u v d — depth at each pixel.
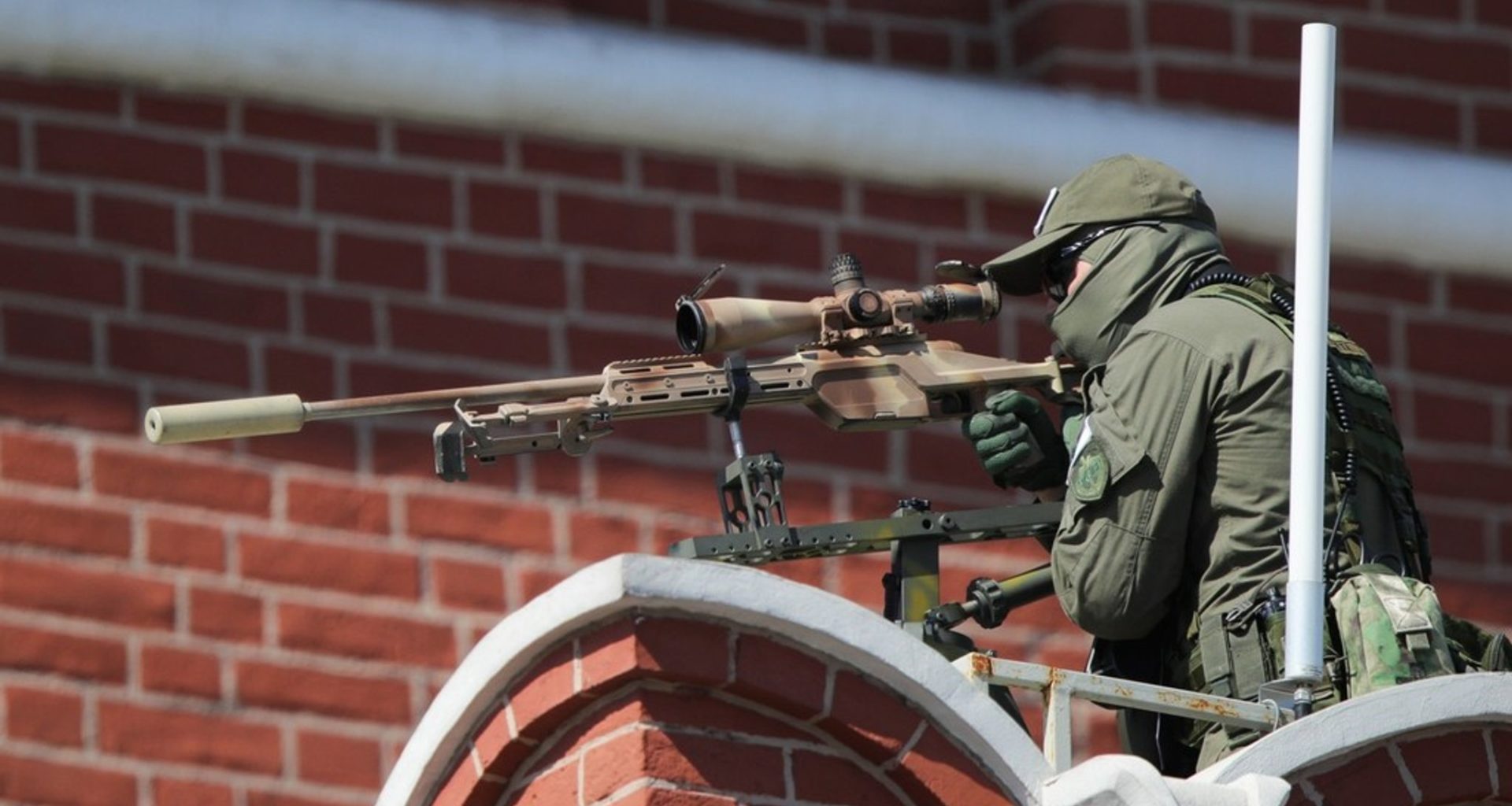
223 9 33.09
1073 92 35.72
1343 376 23.88
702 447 33.34
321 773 31.55
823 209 34.69
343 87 33.38
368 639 31.98
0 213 32.28
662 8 35.16
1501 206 36.91
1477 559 35.91
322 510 32.22
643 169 34.25
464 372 33.12
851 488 33.59
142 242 32.56
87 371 32.06
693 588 20.88
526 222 33.72
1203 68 36.19
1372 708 21.78
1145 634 23.84
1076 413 25.09
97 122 32.78
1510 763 22.19
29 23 32.50
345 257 33.09
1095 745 33.06
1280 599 22.95
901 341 25.00
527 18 34.31
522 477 32.78
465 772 21.84
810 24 35.66
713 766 20.91
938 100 35.12
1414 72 37.41
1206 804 20.80
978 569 33.41
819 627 21.08
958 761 21.25
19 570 31.34
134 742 31.16
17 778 30.78
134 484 31.84
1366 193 36.59
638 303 33.88
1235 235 35.94
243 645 31.67
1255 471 23.33
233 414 23.17
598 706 21.25
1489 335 36.78
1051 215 25.36
